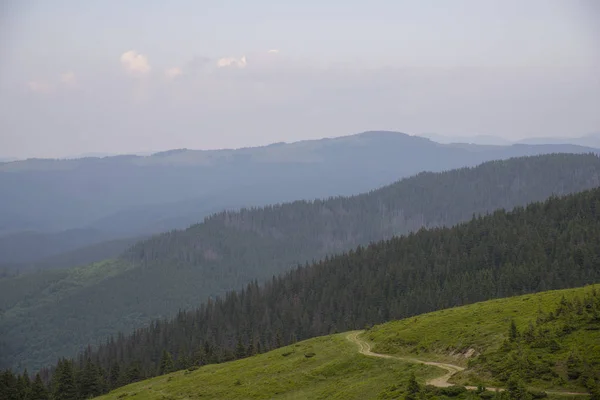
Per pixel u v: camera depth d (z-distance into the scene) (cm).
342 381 9262
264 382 10206
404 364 9019
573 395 6159
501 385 6844
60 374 15100
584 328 7481
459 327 9756
